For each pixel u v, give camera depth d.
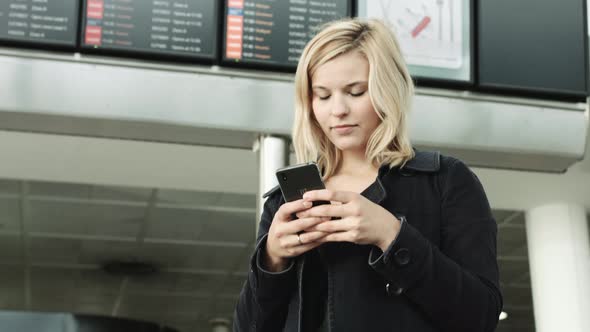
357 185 1.46
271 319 1.44
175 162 5.30
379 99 1.43
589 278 6.44
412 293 1.30
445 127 4.81
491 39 4.90
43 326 7.82
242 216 8.90
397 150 1.47
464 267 1.37
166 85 4.51
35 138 4.91
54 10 4.44
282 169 1.38
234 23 4.61
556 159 5.09
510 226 9.12
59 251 10.18
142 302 12.73
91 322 7.98
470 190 1.42
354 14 4.73
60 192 8.18
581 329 6.38
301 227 1.30
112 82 4.46
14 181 7.88
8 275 11.25
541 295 6.54
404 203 1.40
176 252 10.26
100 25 4.46
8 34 4.37
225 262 10.70
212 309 13.14
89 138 4.89
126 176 5.61
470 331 1.34
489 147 4.86
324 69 1.47
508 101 4.92
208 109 4.54
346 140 1.47
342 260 1.35
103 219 9.01
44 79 4.40
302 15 4.68
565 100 4.98
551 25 4.99
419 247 1.28
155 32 4.51
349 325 1.31
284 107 4.60
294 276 1.39
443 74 4.82
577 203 6.53
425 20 4.86
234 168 5.43
